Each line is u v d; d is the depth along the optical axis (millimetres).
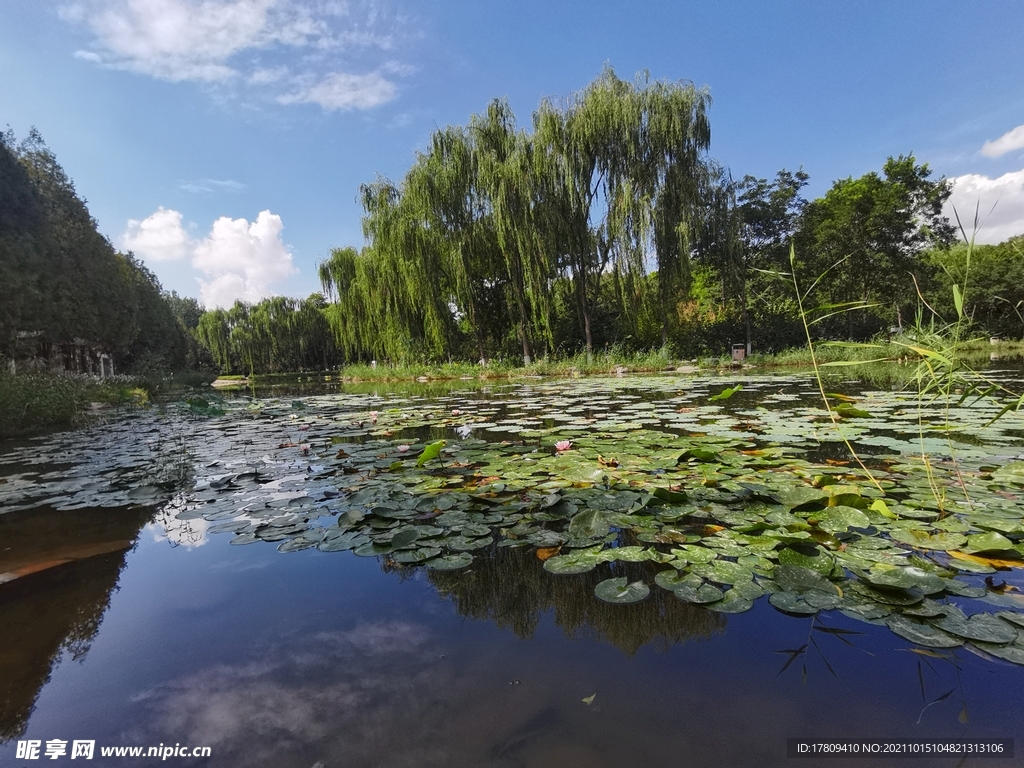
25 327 12250
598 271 15055
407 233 14719
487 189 13742
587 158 13344
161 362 23484
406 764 750
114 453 3828
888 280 16516
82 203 17484
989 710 824
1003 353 13688
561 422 4469
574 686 935
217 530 1906
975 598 1170
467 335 19141
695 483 2201
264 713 882
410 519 1937
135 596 1371
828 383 7430
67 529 1978
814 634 1086
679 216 13281
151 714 887
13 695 956
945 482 2068
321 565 1570
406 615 1238
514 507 2010
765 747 763
